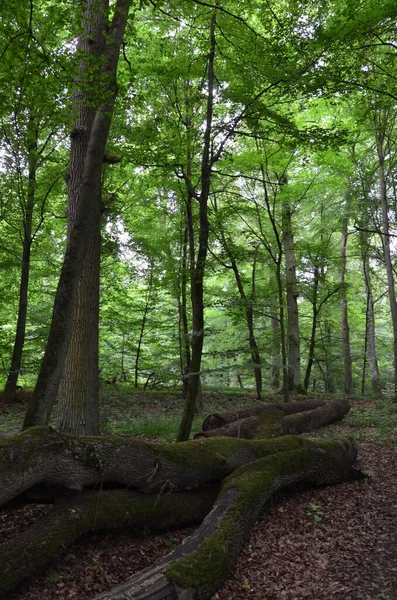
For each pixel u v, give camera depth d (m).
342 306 21.98
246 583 4.13
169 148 9.59
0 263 14.02
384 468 7.42
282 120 8.96
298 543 4.92
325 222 19.62
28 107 6.57
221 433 8.00
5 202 13.41
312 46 8.66
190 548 4.13
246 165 13.52
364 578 4.23
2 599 3.65
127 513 4.67
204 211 8.06
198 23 9.54
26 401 13.95
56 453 4.23
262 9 8.61
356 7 8.19
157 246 15.58
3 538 4.48
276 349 20.09
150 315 19.03
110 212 13.59
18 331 13.80
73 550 4.38
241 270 22.09
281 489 6.06
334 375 25.22
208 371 10.45
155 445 5.10
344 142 8.98
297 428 9.80
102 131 5.79
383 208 15.59
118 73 9.55
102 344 19.55
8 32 5.46
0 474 3.79
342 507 5.87
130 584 3.61
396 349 15.47
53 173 12.73
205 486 5.56
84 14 7.47
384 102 11.46
